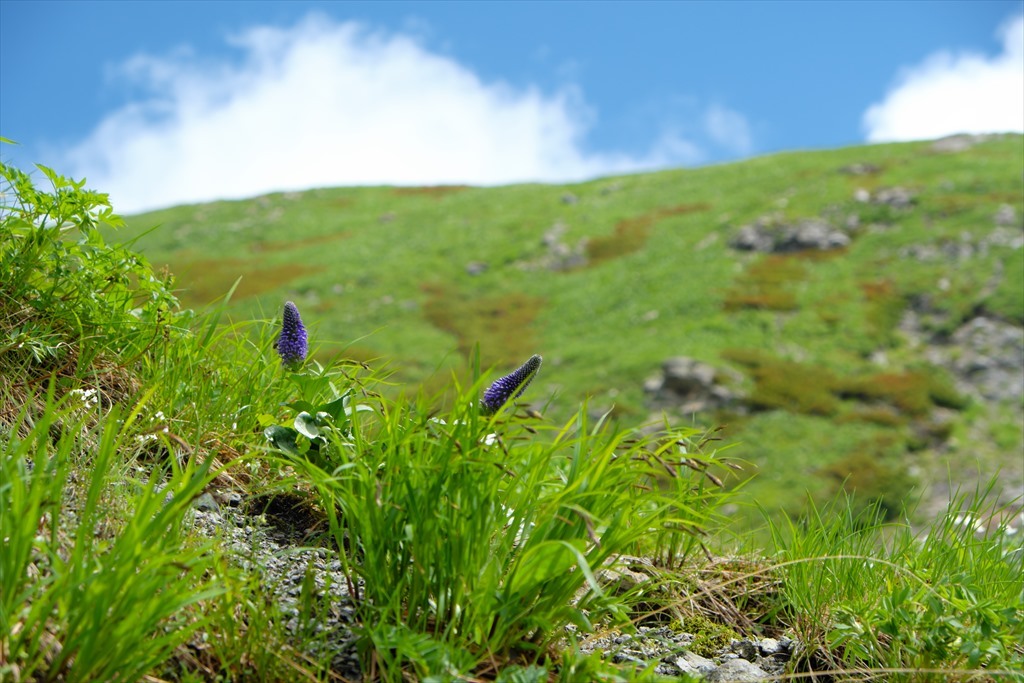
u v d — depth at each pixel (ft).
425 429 8.99
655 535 12.29
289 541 9.38
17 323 11.26
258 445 10.93
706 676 9.32
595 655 7.57
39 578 6.69
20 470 7.09
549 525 8.25
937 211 157.58
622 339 131.95
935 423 99.45
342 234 203.62
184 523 8.67
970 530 11.57
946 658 9.36
